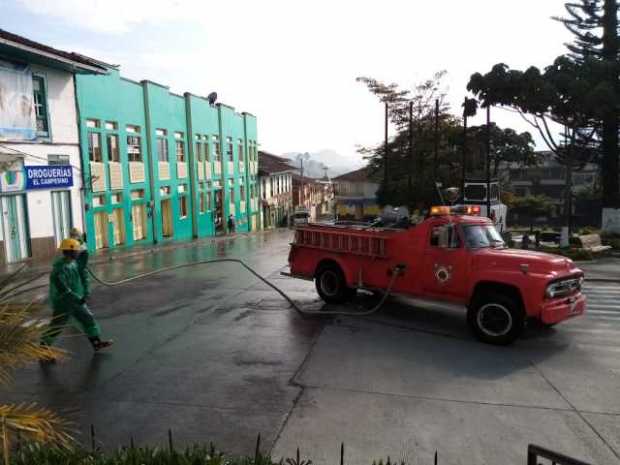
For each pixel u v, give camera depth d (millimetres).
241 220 47156
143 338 8734
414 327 9500
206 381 6723
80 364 7387
